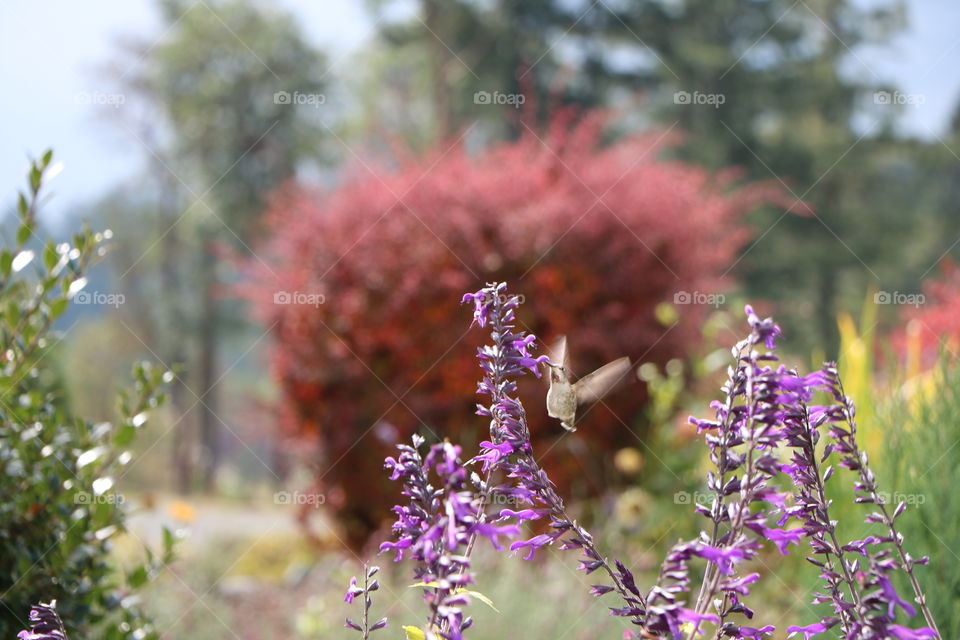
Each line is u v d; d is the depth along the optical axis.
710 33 25.12
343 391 7.28
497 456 1.72
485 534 1.37
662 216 7.26
